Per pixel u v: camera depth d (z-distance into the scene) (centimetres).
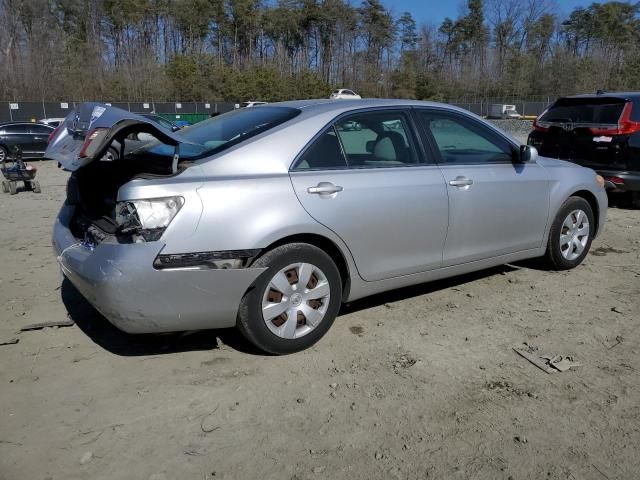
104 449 283
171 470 269
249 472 268
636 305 469
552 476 266
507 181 473
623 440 292
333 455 280
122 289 321
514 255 500
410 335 409
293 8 8231
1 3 5409
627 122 805
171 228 325
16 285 514
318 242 383
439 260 440
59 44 5631
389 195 399
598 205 566
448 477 265
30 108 3644
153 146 405
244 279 344
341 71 7825
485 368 363
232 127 404
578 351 387
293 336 372
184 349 386
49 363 367
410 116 435
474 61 7731
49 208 944
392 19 8319
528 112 5481
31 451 281
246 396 329
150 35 7538
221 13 8088
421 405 322
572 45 9081
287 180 361
